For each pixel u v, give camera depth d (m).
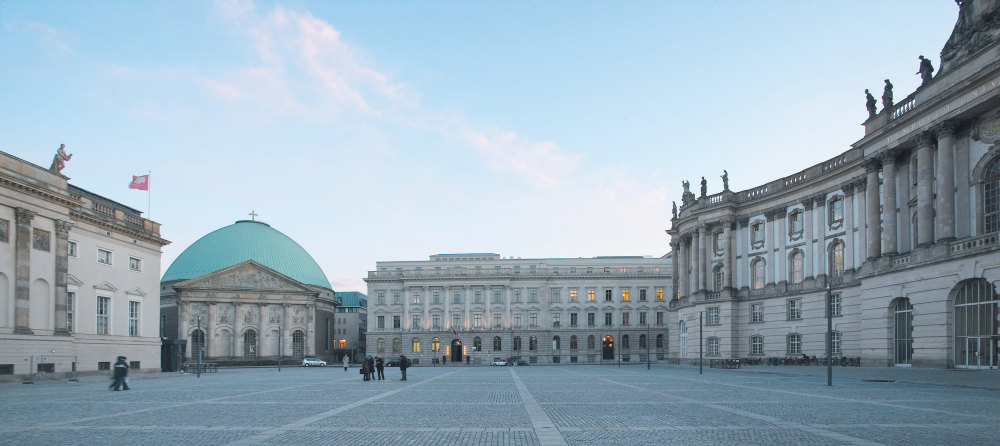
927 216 54.12
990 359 47.06
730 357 88.12
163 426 21.41
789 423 21.44
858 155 70.50
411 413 25.45
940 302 51.53
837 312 74.00
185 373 81.50
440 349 156.38
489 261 160.25
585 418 23.38
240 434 19.52
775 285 84.06
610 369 87.62
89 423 22.31
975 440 17.78
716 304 91.25
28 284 58.16
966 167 51.91
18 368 56.12
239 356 151.88
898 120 57.53
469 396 34.50
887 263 59.38
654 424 21.50
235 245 174.12
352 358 194.75
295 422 22.48
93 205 72.25
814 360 74.38
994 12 47.47
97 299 72.00
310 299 158.75
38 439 18.55
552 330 155.38
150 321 82.00
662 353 154.12
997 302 46.72
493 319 157.12
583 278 156.88
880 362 59.34
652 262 157.50
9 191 56.62
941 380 41.69
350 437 18.91
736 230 91.62
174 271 170.75
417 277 158.50
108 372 72.19
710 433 19.31
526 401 30.89
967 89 49.41
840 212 75.12
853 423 21.33
